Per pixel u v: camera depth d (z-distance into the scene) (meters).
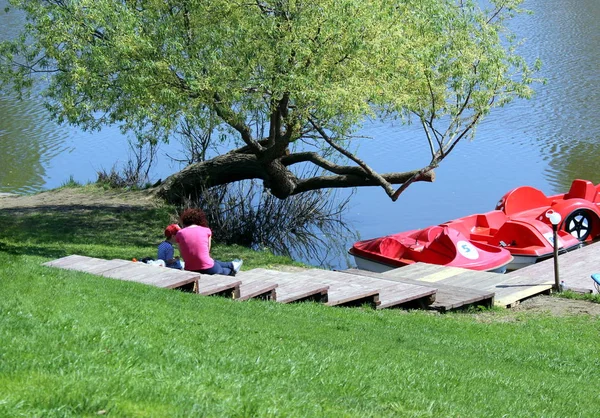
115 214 21.84
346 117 18.92
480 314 12.90
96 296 9.24
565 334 11.64
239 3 17.47
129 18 16.98
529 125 31.81
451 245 17.17
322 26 16.95
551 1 55.66
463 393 7.27
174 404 5.12
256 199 23.48
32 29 18.72
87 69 17.52
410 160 28.34
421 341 10.05
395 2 18.55
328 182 21.47
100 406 4.86
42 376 5.32
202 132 24.52
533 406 7.29
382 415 5.93
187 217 12.76
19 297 8.41
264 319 9.78
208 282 11.50
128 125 19.56
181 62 17.11
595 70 38.12
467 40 18.70
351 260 20.42
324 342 8.77
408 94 18.91
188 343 7.44
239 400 5.42
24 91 37.88
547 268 15.85
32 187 26.55
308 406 5.66
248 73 17.50
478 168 27.45
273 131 20.36
